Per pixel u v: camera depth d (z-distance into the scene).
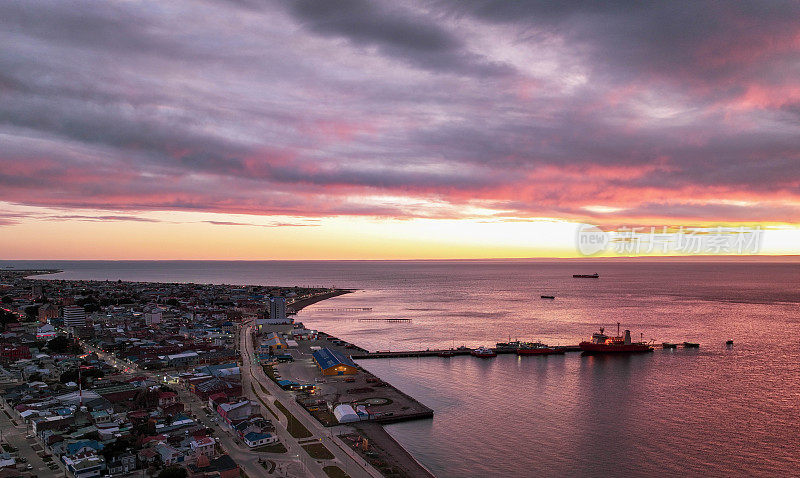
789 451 158.75
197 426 164.75
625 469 146.12
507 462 150.25
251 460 141.25
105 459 137.00
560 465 148.50
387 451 152.12
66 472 132.38
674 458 153.50
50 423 159.38
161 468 133.75
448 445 163.00
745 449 160.25
